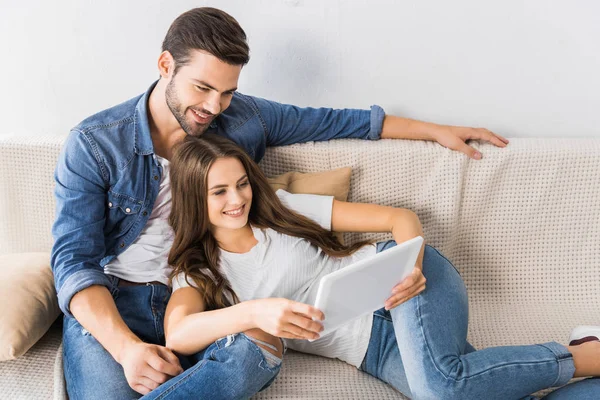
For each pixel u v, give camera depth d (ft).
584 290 5.65
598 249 5.61
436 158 5.42
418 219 5.15
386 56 5.65
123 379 4.29
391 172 5.48
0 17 5.60
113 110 4.97
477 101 5.82
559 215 5.55
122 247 5.01
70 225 4.71
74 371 4.40
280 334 4.02
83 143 4.77
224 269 4.80
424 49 5.63
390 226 4.95
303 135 5.54
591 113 5.83
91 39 5.66
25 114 6.01
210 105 4.67
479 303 5.69
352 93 5.83
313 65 5.71
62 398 4.39
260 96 5.88
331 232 5.07
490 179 5.44
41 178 5.58
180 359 4.42
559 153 5.37
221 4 5.49
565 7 5.43
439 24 5.53
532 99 5.81
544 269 5.67
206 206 4.69
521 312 5.58
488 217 5.58
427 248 4.88
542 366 4.26
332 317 4.01
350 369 4.86
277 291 4.75
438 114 5.89
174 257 4.84
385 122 5.57
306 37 5.60
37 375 4.73
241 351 4.14
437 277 4.64
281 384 4.56
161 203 5.07
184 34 4.49
